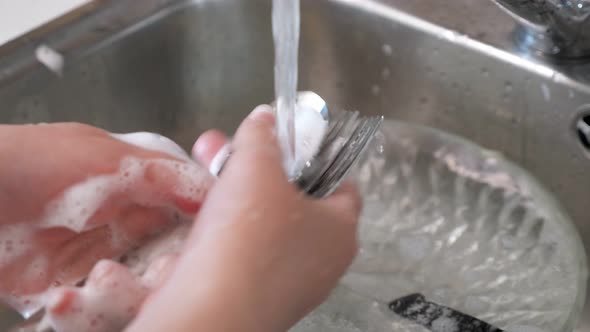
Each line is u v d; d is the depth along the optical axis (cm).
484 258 75
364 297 72
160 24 86
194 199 62
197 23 88
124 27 84
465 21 80
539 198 75
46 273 63
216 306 47
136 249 63
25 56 81
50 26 83
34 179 61
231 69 91
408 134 81
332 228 52
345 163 57
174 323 47
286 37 62
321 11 85
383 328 69
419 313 71
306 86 90
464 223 78
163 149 66
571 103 75
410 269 75
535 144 79
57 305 54
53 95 82
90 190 62
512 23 79
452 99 83
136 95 88
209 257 48
